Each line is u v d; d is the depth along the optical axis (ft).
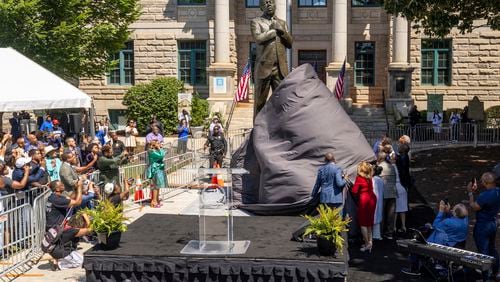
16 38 85.20
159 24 134.82
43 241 39.73
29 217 42.09
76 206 43.34
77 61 91.71
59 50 87.92
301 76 50.93
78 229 40.09
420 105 129.18
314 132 48.91
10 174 48.80
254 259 32.32
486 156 86.28
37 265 40.96
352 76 132.98
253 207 47.78
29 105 54.80
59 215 41.70
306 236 36.06
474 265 32.71
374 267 39.01
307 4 132.98
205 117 118.62
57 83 59.21
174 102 122.42
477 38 126.93
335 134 48.98
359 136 49.88
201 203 35.12
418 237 36.73
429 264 36.83
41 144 55.11
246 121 117.08
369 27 131.23
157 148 59.93
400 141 50.78
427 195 61.87
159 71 135.64
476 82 127.95
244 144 53.47
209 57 133.18
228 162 77.87
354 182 45.06
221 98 127.44
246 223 42.09
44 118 96.63
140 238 37.60
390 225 46.16
